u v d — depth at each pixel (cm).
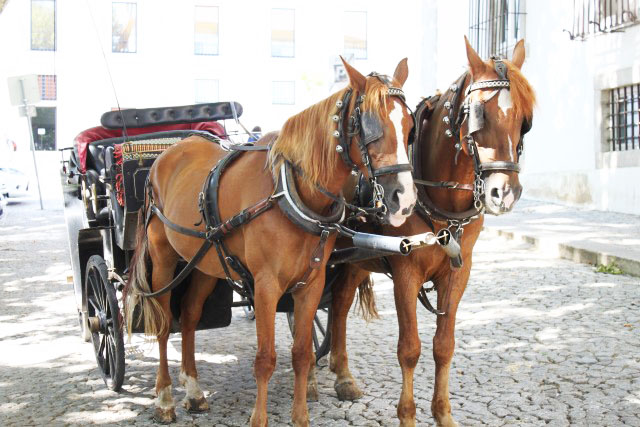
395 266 431
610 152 1355
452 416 462
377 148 369
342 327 526
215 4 3155
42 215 1856
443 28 2142
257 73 3200
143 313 521
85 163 663
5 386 556
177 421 482
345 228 410
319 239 408
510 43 1698
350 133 385
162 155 534
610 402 474
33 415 493
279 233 405
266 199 411
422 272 430
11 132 3028
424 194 433
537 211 1430
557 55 1514
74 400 523
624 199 1323
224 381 561
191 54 3148
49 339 697
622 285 812
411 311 428
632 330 634
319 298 425
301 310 423
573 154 1473
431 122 443
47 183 2930
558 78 1515
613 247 967
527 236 1117
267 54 3200
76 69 3059
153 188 529
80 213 676
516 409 472
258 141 463
